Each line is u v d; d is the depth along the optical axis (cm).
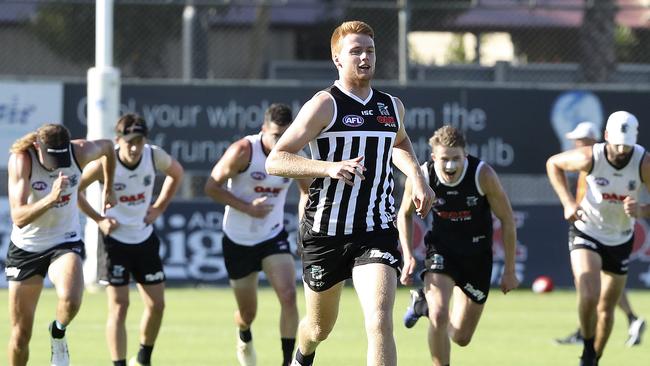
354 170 2280
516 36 9300
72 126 6144
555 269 6347
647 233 6328
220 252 6238
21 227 2959
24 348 3077
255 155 3538
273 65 7331
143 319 3481
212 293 6000
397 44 7544
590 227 3572
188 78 6462
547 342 4369
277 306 5522
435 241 3131
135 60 7625
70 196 3083
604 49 7400
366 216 2480
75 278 3002
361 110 2453
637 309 5566
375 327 2355
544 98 6334
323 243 2492
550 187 6406
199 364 3700
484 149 6312
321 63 7356
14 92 6112
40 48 8325
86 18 8019
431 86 6288
